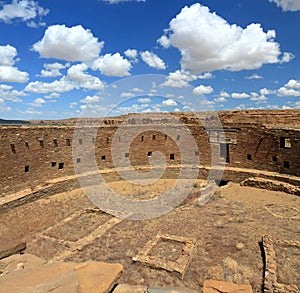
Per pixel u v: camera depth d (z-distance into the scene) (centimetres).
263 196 2320
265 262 1213
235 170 2830
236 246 1399
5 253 996
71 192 2595
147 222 1773
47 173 2602
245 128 2850
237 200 2228
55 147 2677
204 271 1179
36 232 1658
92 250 1388
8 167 2197
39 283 475
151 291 585
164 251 1368
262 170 2758
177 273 1135
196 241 1478
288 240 1423
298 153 2430
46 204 2231
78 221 1836
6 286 464
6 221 1859
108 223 1748
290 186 2366
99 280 530
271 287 1024
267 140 2691
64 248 1423
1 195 2130
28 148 2395
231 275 1145
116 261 1274
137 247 1412
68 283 484
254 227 1662
